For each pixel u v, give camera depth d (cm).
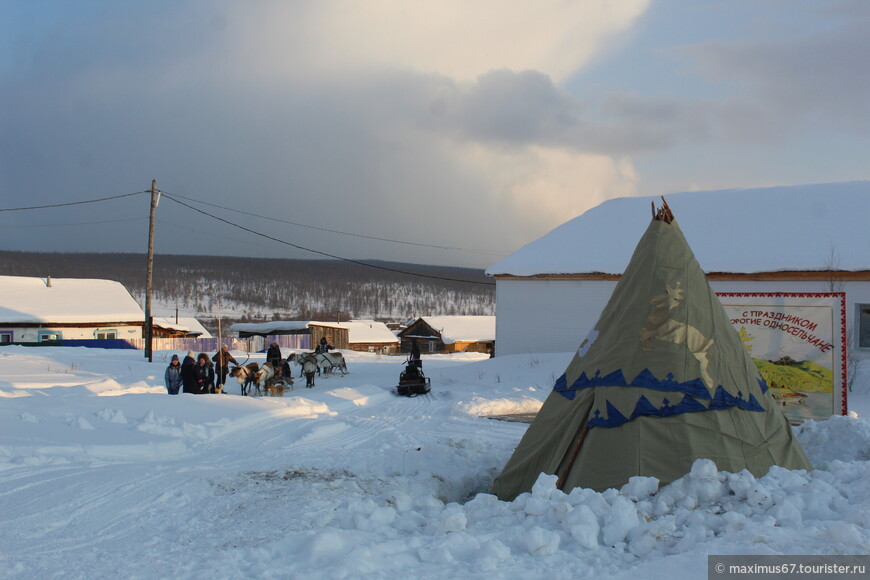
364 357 4088
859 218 2320
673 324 768
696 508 612
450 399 1936
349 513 673
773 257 2191
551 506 623
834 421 927
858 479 651
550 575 498
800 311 1280
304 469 946
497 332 2798
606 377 773
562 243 2847
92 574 534
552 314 2684
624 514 584
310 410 1580
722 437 728
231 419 1323
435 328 6694
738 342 814
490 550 535
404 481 879
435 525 624
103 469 933
